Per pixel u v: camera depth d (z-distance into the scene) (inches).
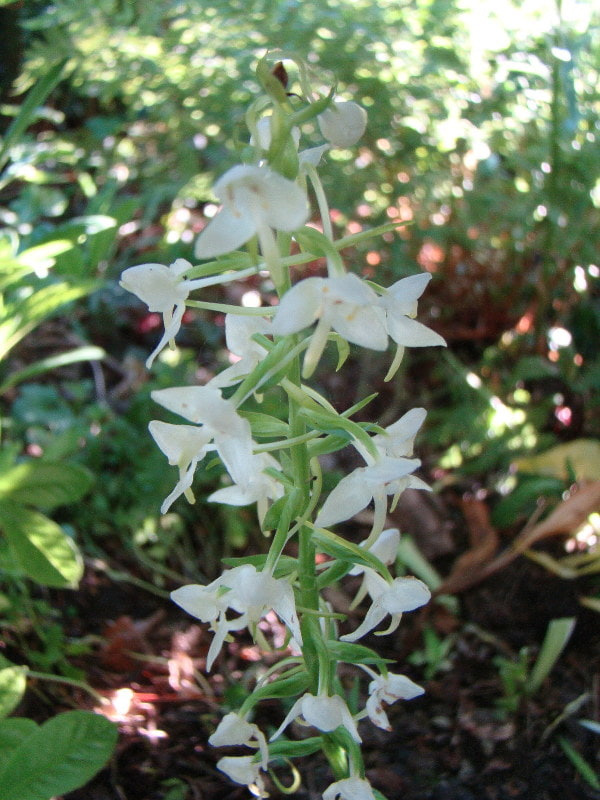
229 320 6.7
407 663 12.0
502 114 15.5
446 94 15.2
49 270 13.5
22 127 10.5
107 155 19.0
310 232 5.6
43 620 12.0
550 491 13.6
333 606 12.7
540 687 11.5
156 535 13.5
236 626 7.0
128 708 10.9
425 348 16.9
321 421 6.1
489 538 12.8
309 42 14.7
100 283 9.7
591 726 10.8
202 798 9.8
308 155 6.2
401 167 15.5
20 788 7.3
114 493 13.7
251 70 14.8
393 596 6.8
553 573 12.8
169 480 13.6
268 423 6.5
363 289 5.3
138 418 14.6
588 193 15.0
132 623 12.1
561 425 15.6
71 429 13.5
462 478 15.0
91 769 7.5
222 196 5.1
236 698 11.0
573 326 16.4
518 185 15.8
